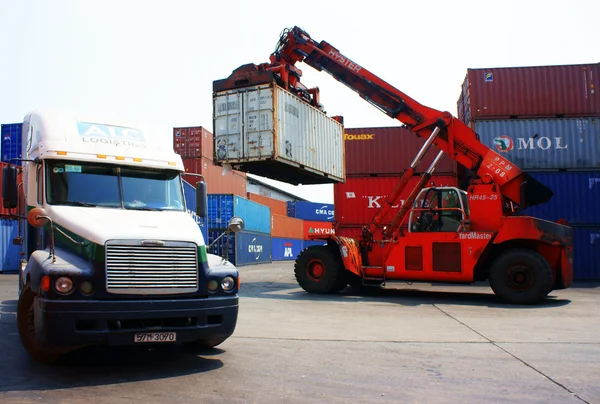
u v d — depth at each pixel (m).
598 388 4.88
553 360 6.04
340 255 13.35
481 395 4.67
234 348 6.70
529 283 11.33
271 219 42.28
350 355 6.30
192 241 5.88
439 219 12.52
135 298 5.46
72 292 5.25
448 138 13.07
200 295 5.80
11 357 6.16
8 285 16.28
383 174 19.16
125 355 6.27
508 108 17.84
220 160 14.11
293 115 14.53
